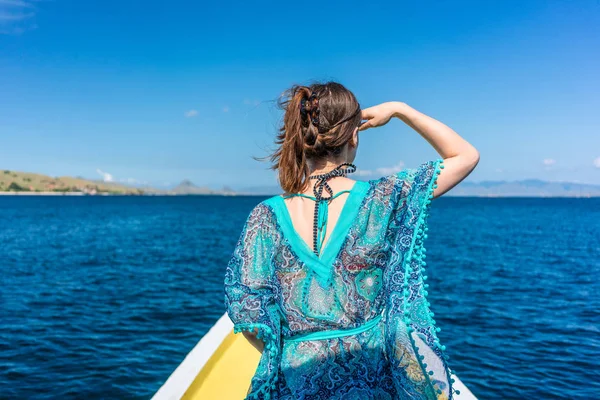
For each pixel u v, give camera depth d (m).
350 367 1.42
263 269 1.48
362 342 1.45
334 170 1.54
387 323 1.47
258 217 1.52
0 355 7.94
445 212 85.81
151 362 7.75
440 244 28.80
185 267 18.81
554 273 17.59
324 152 1.53
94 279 15.77
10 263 19.67
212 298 12.66
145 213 76.31
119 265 19.27
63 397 6.43
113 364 7.62
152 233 36.94
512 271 18.02
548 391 6.70
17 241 29.80
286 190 1.55
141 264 19.61
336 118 1.49
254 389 1.37
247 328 1.38
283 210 1.51
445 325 9.98
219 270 17.98
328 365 1.42
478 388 6.79
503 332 9.48
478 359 7.90
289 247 1.47
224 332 3.98
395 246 1.51
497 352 8.26
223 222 53.47
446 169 1.55
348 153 1.59
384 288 1.51
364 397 1.40
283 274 1.47
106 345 8.55
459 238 33.16
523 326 9.95
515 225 48.50
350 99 1.52
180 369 3.30
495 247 27.06
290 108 1.53
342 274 1.45
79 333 9.27
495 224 50.19
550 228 43.97
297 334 1.45
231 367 3.23
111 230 39.94
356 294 1.46
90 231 38.59
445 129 1.61
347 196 1.51
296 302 1.45
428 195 1.52
